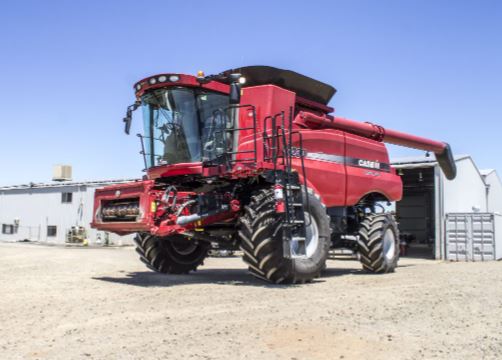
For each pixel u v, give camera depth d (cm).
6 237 3716
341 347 438
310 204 922
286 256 827
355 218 1220
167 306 627
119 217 918
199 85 905
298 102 1091
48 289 782
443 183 2125
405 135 1362
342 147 1117
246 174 855
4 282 868
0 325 517
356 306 638
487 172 3203
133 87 966
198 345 439
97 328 503
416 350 433
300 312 589
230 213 926
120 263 1402
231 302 660
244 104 966
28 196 3644
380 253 1152
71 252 2020
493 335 492
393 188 1270
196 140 910
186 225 872
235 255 2078
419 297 727
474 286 874
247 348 431
